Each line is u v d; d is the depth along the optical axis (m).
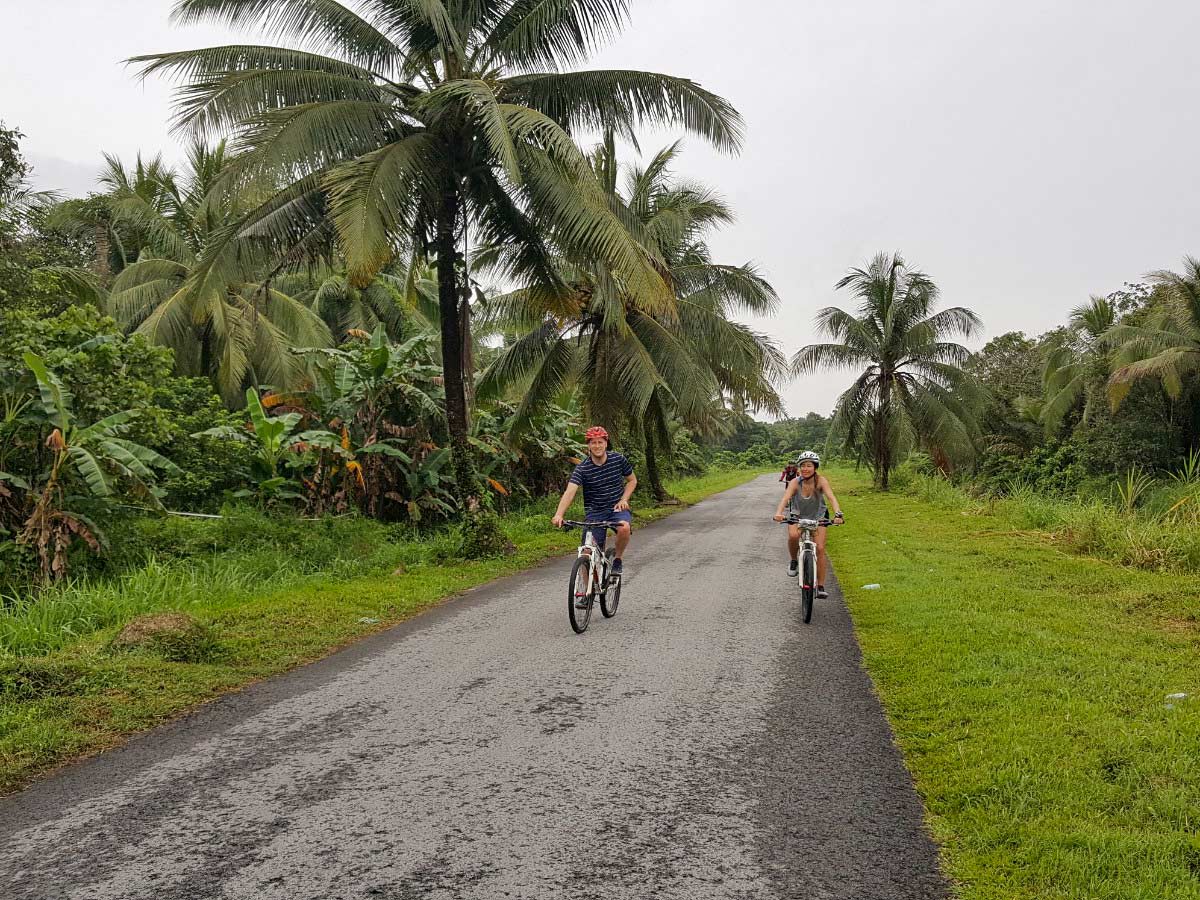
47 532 8.79
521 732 4.25
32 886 2.75
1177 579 8.48
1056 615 6.91
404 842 3.03
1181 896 2.51
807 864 2.83
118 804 3.44
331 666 5.77
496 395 20.25
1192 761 3.53
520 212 11.98
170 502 12.93
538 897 2.63
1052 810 3.14
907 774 3.64
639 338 19.55
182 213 23.14
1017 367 32.44
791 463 7.78
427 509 15.13
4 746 4.04
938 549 11.85
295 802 3.41
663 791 3.47
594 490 7.13
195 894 2.69
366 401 14.56
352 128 10.33
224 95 10.23
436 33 10.58
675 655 5.88
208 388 14.33
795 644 6.20
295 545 11.06
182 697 4.95
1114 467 21.03
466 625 7.12
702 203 21.39
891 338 28.20
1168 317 20.94
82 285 16.16
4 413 9.66
